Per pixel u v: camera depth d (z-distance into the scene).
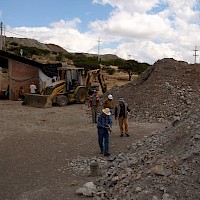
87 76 27.23
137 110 19.36
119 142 13.17
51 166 10.45
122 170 8.45
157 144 9.30
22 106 25.72
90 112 21.58
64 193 7.99
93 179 8.99
